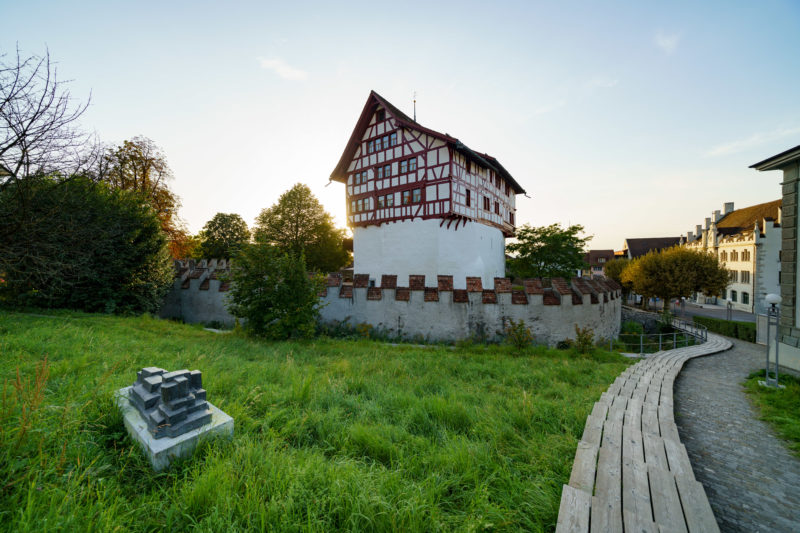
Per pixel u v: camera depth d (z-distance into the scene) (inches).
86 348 232.8
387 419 166.4
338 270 1435.8
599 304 546.6
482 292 519.2
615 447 139.2
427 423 163.8
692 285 895.1
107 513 79.4
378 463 121.9
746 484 132.5
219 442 119.3
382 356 345.1
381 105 856.9
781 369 302.7
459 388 235.0
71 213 380.5
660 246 2098.9
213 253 1608.0
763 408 224.1
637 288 999.0
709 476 138.6
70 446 102.6
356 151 954.1
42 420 106.3
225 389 179.2
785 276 300.5
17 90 281.0
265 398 170.6
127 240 495.5
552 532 90.4
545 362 364.5
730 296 1371.8
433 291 541.0
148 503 87.9
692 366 389.1
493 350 448.5
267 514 85.1
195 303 616.1
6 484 81.0
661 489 107.3
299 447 130.5
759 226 1294.3
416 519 87.7
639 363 376.2
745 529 104.3
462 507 101.2
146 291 525.0
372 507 90.4
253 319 425.1
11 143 298.5
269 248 425.4
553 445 143.3
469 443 137.6
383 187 885.2
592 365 359.9
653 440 147.0
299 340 417.7
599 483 109.3
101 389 146.5
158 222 551.8
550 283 542.6
